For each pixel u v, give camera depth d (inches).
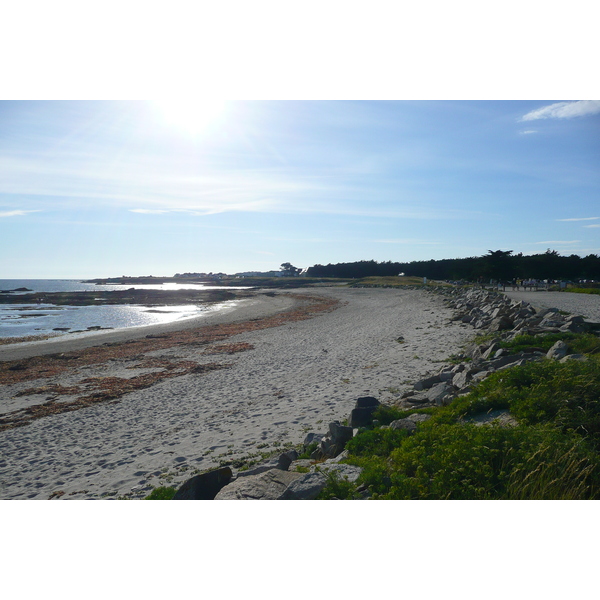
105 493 304.8
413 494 202.8
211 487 244.7
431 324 1013.2
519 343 489.4
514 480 191.2
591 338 423.2
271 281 5255.9
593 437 229.8
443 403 351.9
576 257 3137.3
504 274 2613.2
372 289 2965.1
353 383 538.6
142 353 954.1
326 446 310.2
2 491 332.8
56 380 743.7
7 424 517.0
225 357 850.1
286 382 594.2
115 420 503.2
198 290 4035.4
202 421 462.0
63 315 2086.6
